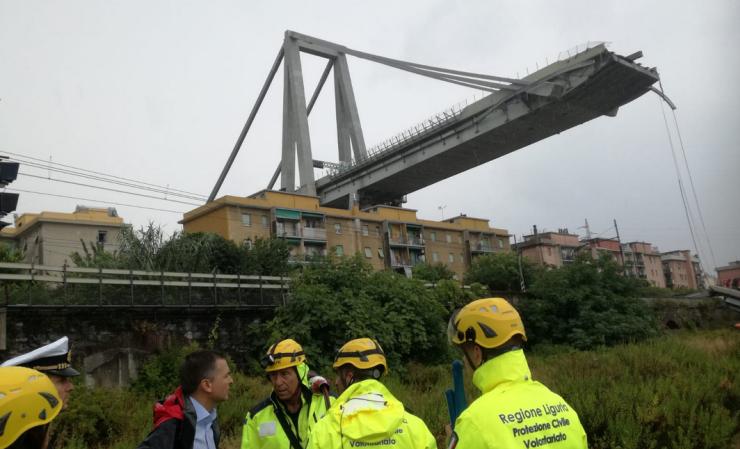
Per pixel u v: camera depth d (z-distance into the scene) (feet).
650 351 53.16
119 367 49.62
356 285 71.77
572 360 56.34
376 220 199.31
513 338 8.49
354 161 221.87
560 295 105.19
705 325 137.28
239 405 39.60
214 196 284.61
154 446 10.34
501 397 7.96
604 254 111.04
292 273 71.87
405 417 10.42
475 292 94.27
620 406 29.71
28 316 45.62
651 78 146.51
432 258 213.05
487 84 183.32
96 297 49.88
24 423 6.16
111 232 152.25
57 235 145.07
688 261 354.33
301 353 14.14
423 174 200.03
